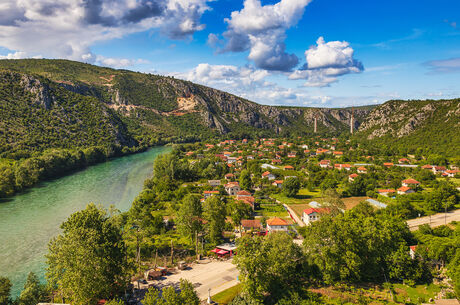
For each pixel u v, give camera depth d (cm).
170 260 7631
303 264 6397
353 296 5703
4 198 13425
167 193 13825
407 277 6319
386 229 6981
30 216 11038
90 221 5828
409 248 7206
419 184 14012
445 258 6494
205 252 8069
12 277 6925
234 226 10219
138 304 5431
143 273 6769
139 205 11719
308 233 7062
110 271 5569
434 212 10681
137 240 7756
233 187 14525
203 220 9019
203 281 6388
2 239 9006
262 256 5647
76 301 5100
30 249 8362
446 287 5803
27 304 5294
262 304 5334
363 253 6375
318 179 16088
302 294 5753
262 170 18362
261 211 11812
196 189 14638
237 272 6819
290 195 13875
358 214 9106
